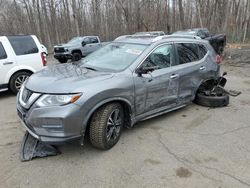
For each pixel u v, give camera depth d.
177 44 4.65
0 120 4.70
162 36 4.52
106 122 3.40
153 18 26.20
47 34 27.44
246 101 5.89
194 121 4.62
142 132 4.12
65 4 29.33
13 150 3.54
